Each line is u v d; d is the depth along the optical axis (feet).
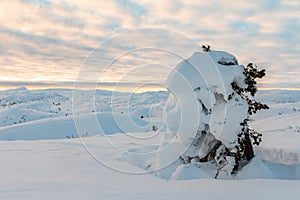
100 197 14.26
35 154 29.45
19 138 126.62
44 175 19.62
